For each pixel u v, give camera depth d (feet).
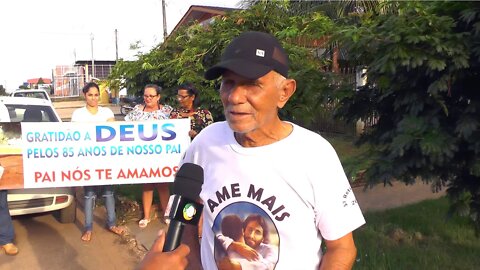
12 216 20.79
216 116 23.09
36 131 18.90
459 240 16.81
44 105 24.07
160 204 22.47
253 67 5.28
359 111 13.92
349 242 5.61
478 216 12.57
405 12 11.37
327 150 5.71
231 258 5.73
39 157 18.97
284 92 5.77
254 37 5.49
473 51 10.63
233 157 5.78
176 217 5.20
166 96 25.53
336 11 30.27
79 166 19.39
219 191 5.82
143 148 19.79
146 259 4.69
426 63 10.78
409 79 11.46
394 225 18.66
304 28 18.49
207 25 26.96
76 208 23.35
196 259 6.44
